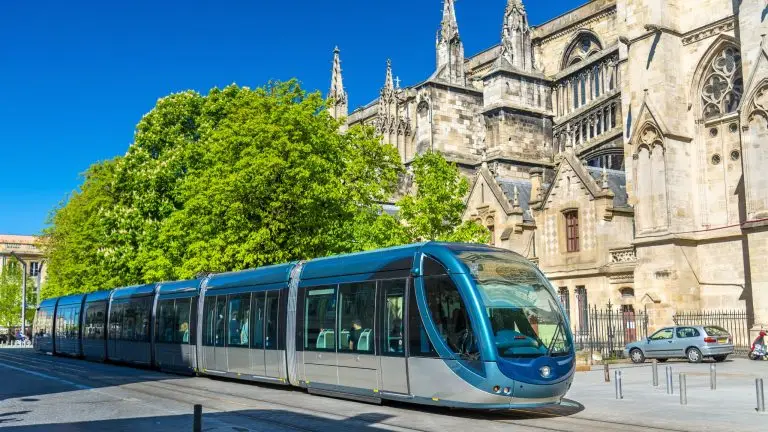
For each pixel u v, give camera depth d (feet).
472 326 54.85
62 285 229.66
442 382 56.70
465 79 242.17
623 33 140.67
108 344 127.24
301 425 53.01
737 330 120.57
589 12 226.17
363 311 65.41
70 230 220.02
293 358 74.28
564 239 152.46
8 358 154.81
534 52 243.40
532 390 54.08
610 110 196.95
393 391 61.26
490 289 56.49
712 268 126.93
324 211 120.78
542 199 161.38
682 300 125.80
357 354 65.26
